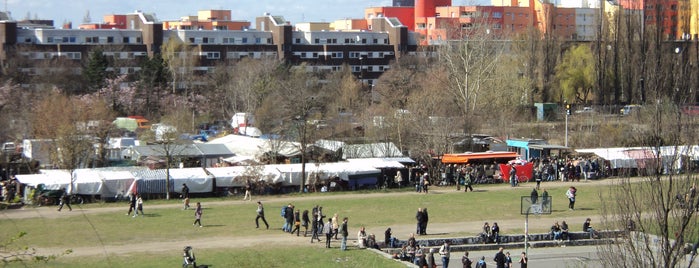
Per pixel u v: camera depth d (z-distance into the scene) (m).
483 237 105.44
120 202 129.38
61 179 129.50
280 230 109.62
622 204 71.75
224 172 138.38
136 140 182.50
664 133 66.75
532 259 99.19
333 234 103.75
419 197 135.50
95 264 90.06
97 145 163.62
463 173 146.75
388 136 168.38
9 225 109.25
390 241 101.88
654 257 59.56
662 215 57.50
